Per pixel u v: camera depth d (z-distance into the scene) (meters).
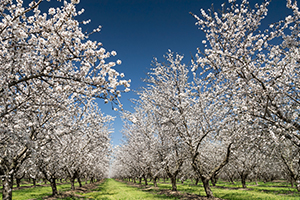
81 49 4.96
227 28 7.78
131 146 26.27
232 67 7.33
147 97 15.11
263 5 7.01
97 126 13.84
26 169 11.20
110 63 4.80
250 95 7.50
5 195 6.95
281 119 6.94
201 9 7.86
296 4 6.34
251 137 8.21
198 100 10.86
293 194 13.62
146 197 15.22
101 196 17.03
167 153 14.86
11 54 5.16
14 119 6.38
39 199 14.34
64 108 6.36
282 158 13.30
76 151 15.09
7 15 4.56
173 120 13.19
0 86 5.18
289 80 7.58
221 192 16.70
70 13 4.76
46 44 4.93
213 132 10.95
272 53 7.56
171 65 13.91
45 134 7.74
